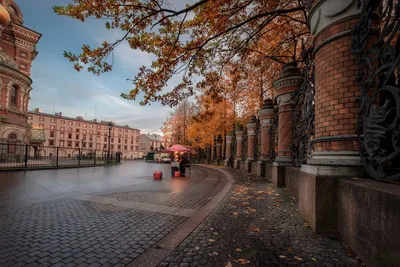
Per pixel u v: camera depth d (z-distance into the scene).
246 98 17.80
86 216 4.48
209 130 26.41
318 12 3.88
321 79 3.90
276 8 8.09
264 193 6.94
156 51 6.28
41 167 14.73
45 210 4.89
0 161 15.16
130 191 7.57
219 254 2.81
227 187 8.59
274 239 3.23
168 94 6.96
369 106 3.00
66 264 2.60
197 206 5.45
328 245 2.96
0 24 22.92
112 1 4.81
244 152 18.72
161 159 39.91
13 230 3.64
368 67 3.14
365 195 2.46
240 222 4.07
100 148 82.69
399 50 2.87
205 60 7.45
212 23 6.36
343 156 3.39
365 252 2.45
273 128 10.62
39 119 68.00
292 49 12.70
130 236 3.44
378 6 3.21
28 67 31.72
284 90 8.61
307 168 3.90
